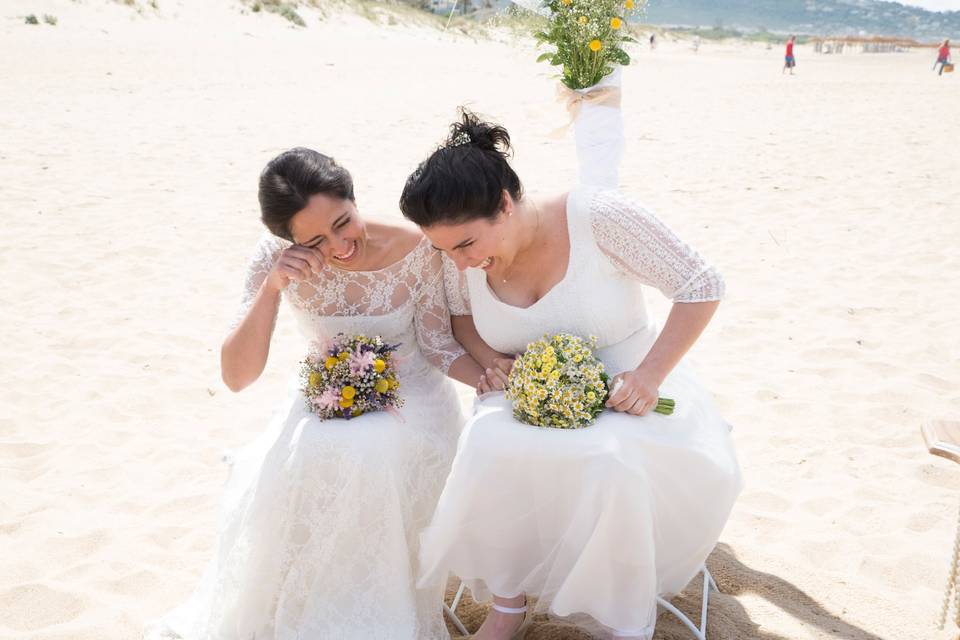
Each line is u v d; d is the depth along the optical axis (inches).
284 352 241.0
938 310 257.8
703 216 370.6
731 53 3065.9
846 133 586.2
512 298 118.3
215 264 309.4
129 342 243.6
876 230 342.0
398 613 112.2
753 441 184.7
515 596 111.1
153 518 157.5
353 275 123.6
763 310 263.7
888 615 121.4
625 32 154.6
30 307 267.1
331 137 545.3
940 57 1411.2
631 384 109.3
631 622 105.3
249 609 113.9
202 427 196.2
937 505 155.6
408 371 129.6
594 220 112.6
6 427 193.6
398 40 1523.1
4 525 153.5
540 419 106.6
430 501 119.9
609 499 100.3
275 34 1304.1
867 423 191.0
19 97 621.6
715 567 134.5
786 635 114.8
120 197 390.9
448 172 102.6
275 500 111.8
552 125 619.5
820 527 150.1
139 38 1045.2
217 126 568.7
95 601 130.6
